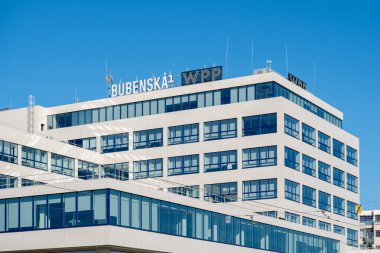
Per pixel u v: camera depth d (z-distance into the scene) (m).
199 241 74.38
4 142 87.44
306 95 106.81
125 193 66.50
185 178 101.69
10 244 68.38
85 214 65.50
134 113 107.00
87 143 108.69
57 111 111.44
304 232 91.38
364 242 125.06
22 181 89.06
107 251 65.19
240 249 79.69
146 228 68.31
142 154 104.88
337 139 111.44
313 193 103.19
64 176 96.25
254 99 100.06
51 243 66.38
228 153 99.81
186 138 102.75
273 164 96.81
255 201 97.00
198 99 103.44
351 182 114.06
